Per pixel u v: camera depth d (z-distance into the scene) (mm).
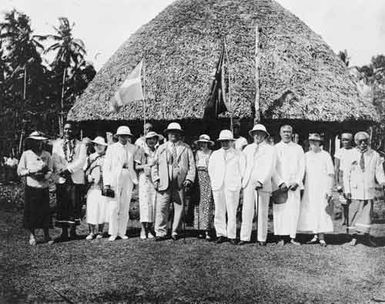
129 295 5168
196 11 16922
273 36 15719
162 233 7754
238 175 7609
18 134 19625
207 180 7789
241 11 16688
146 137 8422
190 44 15492
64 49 28828
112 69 16578
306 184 7613
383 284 5594
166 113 13984
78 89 29719
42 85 28250
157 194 7746
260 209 7422
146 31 17203
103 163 7918
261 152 7582
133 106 14602
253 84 13984
